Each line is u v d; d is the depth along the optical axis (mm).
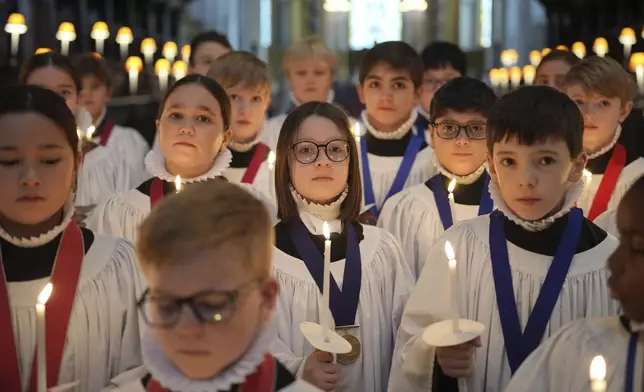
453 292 2439
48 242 2600
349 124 3330
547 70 5895
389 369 3277
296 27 23344
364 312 3193
